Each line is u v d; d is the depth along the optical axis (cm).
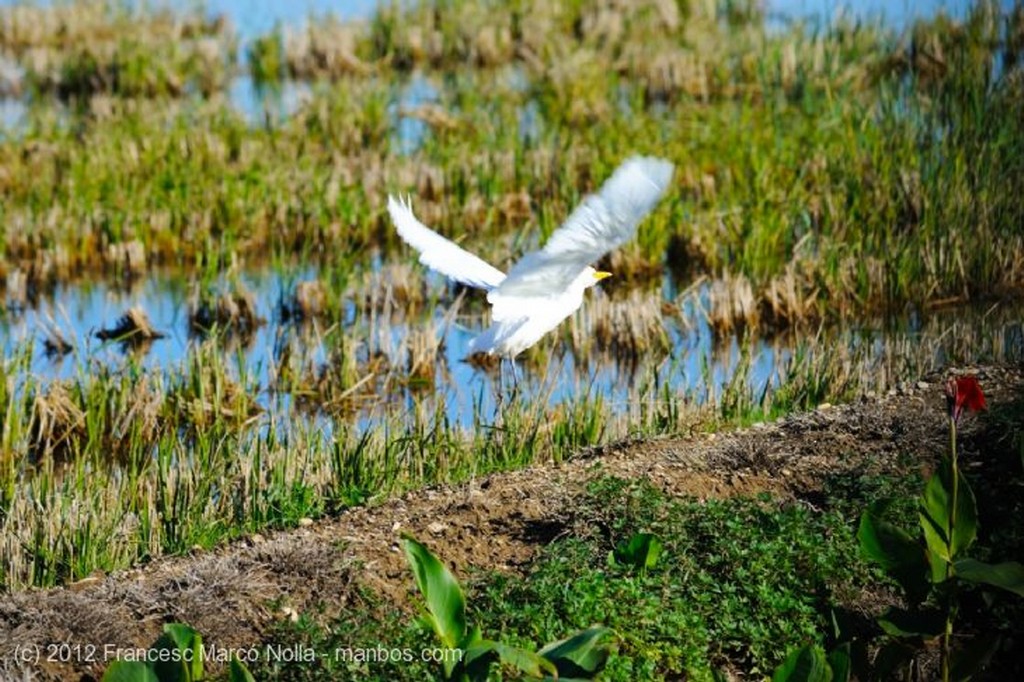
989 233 1823
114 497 1198
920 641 880
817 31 2852
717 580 983
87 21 3177
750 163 2156
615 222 699
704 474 1138
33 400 1459
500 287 806
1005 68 2466
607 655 775
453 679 771
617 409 1459
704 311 1742
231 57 3044
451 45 3017
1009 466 1111
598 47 2978
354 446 1286
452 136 2391
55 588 985
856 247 1836
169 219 2070
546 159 2227
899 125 2195
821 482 1119
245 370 1575
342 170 2231
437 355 1716
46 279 1992
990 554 996
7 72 2873
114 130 2423
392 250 2070
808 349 1525
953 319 1716
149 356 1725
